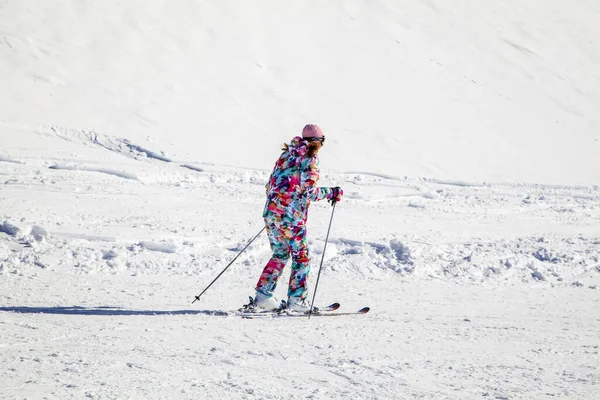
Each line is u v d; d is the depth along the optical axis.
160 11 82.62
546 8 107.88
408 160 60.41
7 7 74.69
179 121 61.03
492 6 104.12
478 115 75.62
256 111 66.69
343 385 8.27
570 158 68.38
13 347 9.50
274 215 14.34
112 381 7.78
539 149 69.50
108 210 29.14
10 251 20.39
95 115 58.50
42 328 11.14
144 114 61.03
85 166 41.16
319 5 92.88
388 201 42.47
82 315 12.98
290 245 14.41
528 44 96.88
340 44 85.56
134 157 49.06
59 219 25.94
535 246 27.73
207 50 77.50
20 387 7.29
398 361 9.95
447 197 45.75
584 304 19.17
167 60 73.44
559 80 89.19
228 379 8.23
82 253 20.94
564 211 42.53
